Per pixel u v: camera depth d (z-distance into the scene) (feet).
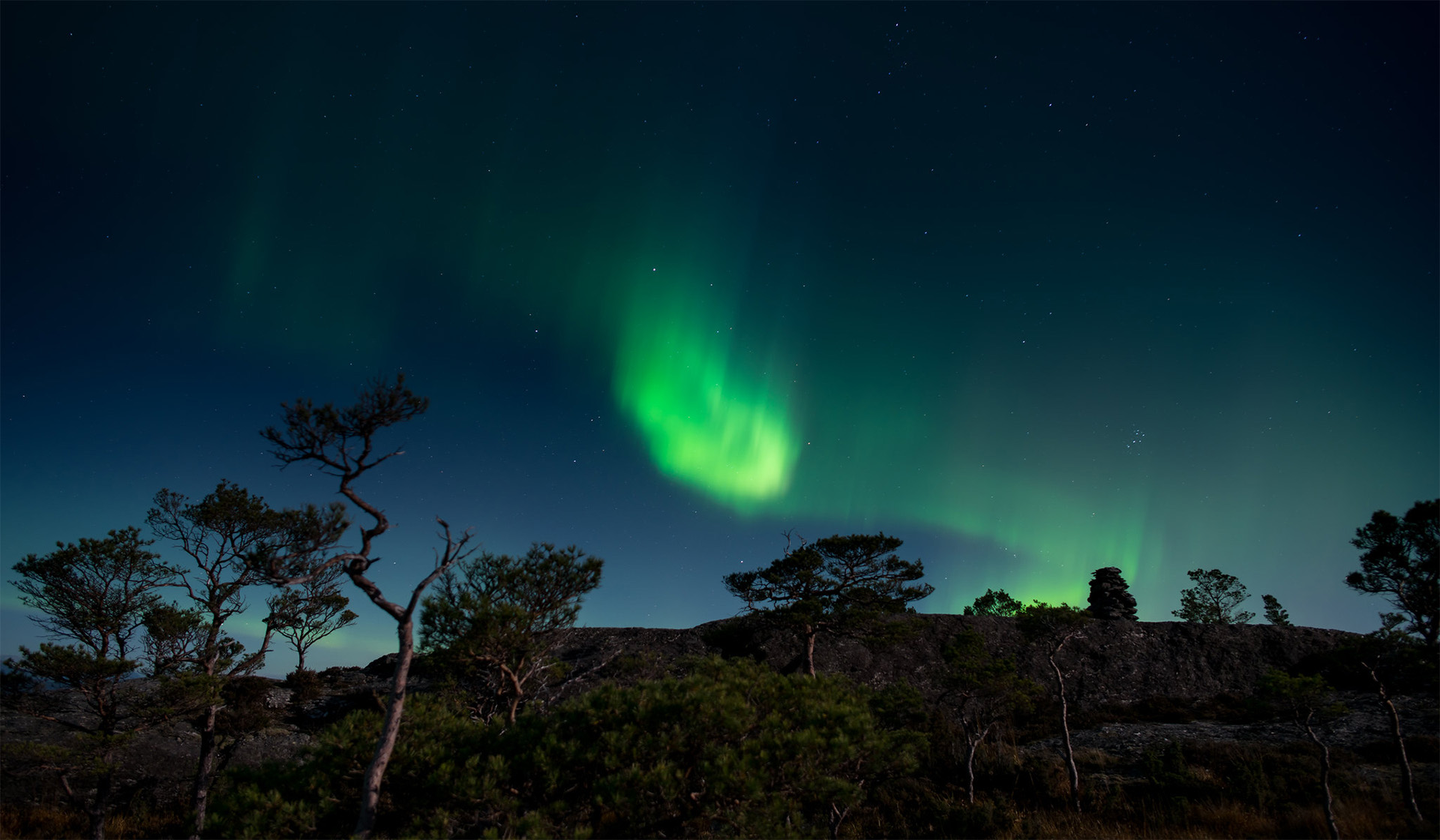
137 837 57.62
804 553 87.92
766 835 30.19
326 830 32.65
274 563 30.42
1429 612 50.29
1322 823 48.14
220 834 30.86
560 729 35.22
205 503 60.80
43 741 64.44
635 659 50.52
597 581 47.39
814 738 32.83
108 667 55.47
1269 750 64.59
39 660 53.67
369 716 35.63
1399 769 56.85
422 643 42.78
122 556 59.31
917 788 63.31
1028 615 71.15
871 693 46.26
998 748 71.67
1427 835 44.68
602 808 32.30
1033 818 55.88
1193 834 49.62
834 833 48.44
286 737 77.61
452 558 33.91
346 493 31.65
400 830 33.06
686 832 33.27
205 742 59.57
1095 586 124.26
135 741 69.56
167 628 58.08
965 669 69.72
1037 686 67.46
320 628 73.15
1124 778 62.44
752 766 32.17
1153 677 97.66
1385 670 53.72
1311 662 94.73
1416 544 50.75
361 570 32.58
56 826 58.13
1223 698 91.15
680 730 32.96
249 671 64.90
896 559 89.92
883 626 86.43
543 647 45.68
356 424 31.73
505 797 30.96
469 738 35.32
